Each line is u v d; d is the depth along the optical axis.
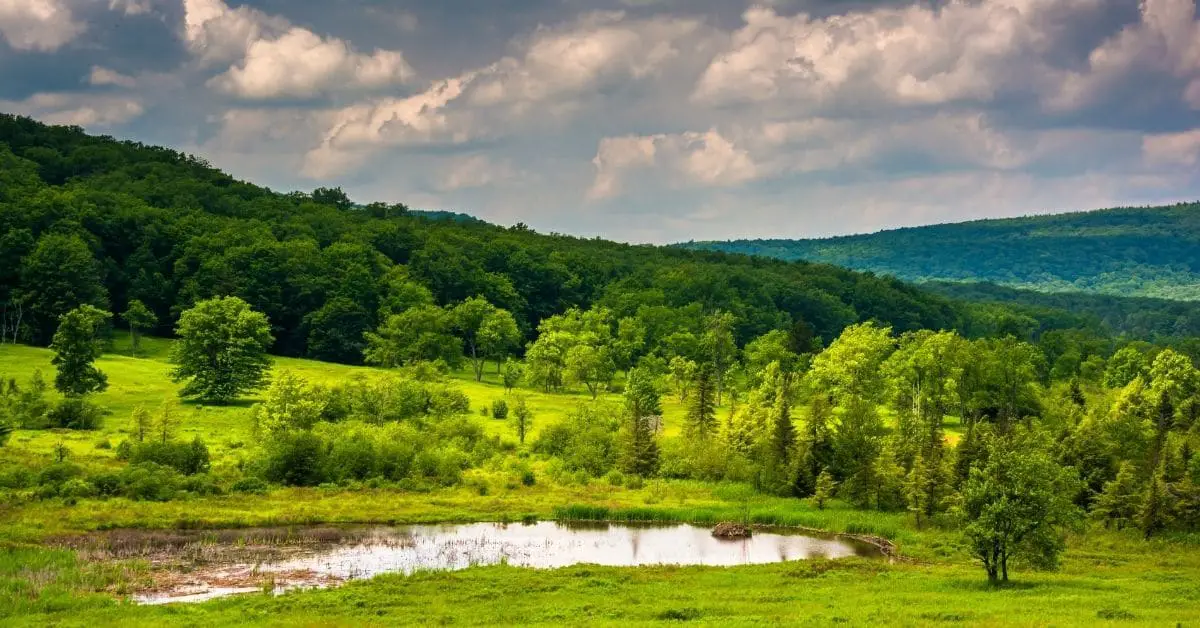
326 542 66.50
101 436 97.69
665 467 99.88
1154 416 108.56
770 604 47.53
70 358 111.94
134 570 55.72
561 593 51.34
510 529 74.31
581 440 104.44
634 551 67.62
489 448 103.50
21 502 70.56
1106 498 77.94
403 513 76.88
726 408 151.62
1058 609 45.00
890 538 75.00
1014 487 55.66
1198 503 75.06
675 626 41.81
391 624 42.94
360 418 114.06
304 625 42.25
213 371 124.06
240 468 88.12
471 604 48.25
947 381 132.75
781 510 83.69
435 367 140.62
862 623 41.31
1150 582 56.41
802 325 198.50
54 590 49.88
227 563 59.03
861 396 136.62
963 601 48.19
